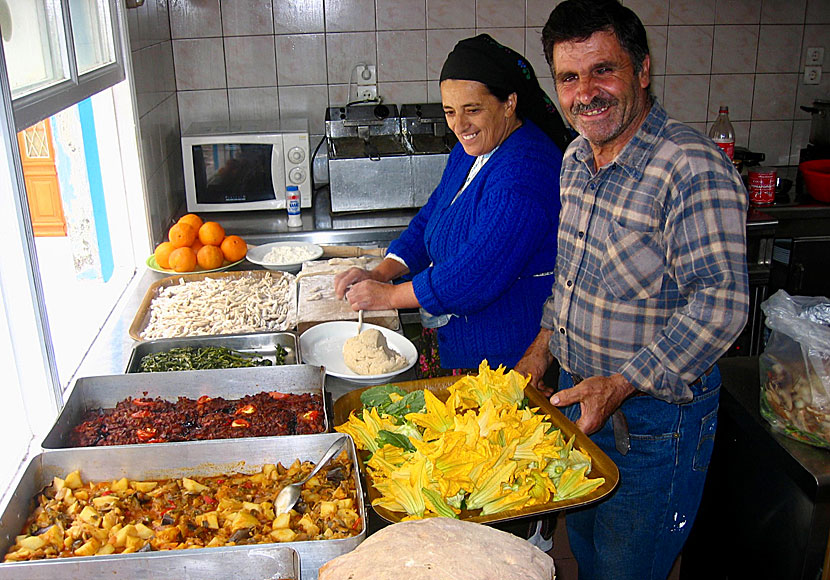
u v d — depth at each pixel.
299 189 3.05
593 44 1.36
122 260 2.58
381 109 3.10
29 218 1.47
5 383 1.52
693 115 3.53
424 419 1.27
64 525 1.18
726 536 1.86
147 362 1.77
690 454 1.58
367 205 3.03
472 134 1.80
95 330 2.13
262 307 2.09
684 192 1.37
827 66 3.49
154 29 2.87
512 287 1.87
